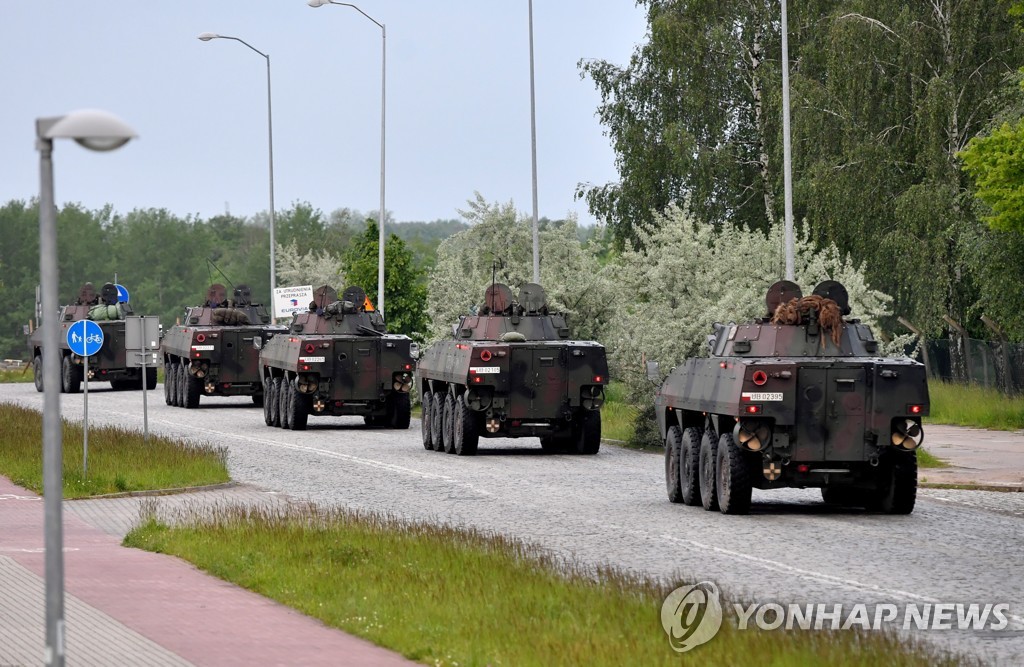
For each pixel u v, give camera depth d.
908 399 30.92
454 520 30.81
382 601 20.42
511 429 46.66
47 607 12.89
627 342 51.00
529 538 27.97
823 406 30.80
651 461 45.16
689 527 29.62
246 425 61.25
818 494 37.38
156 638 18.36
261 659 17.06
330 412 57.34
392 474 41.00
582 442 47.47
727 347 33.47
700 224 54.12
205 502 34.72
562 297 61.75
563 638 17.44
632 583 20.81
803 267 56.56
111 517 32.56
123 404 75.88
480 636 17.88
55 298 12.95
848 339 32.78
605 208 84.88
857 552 25.95
